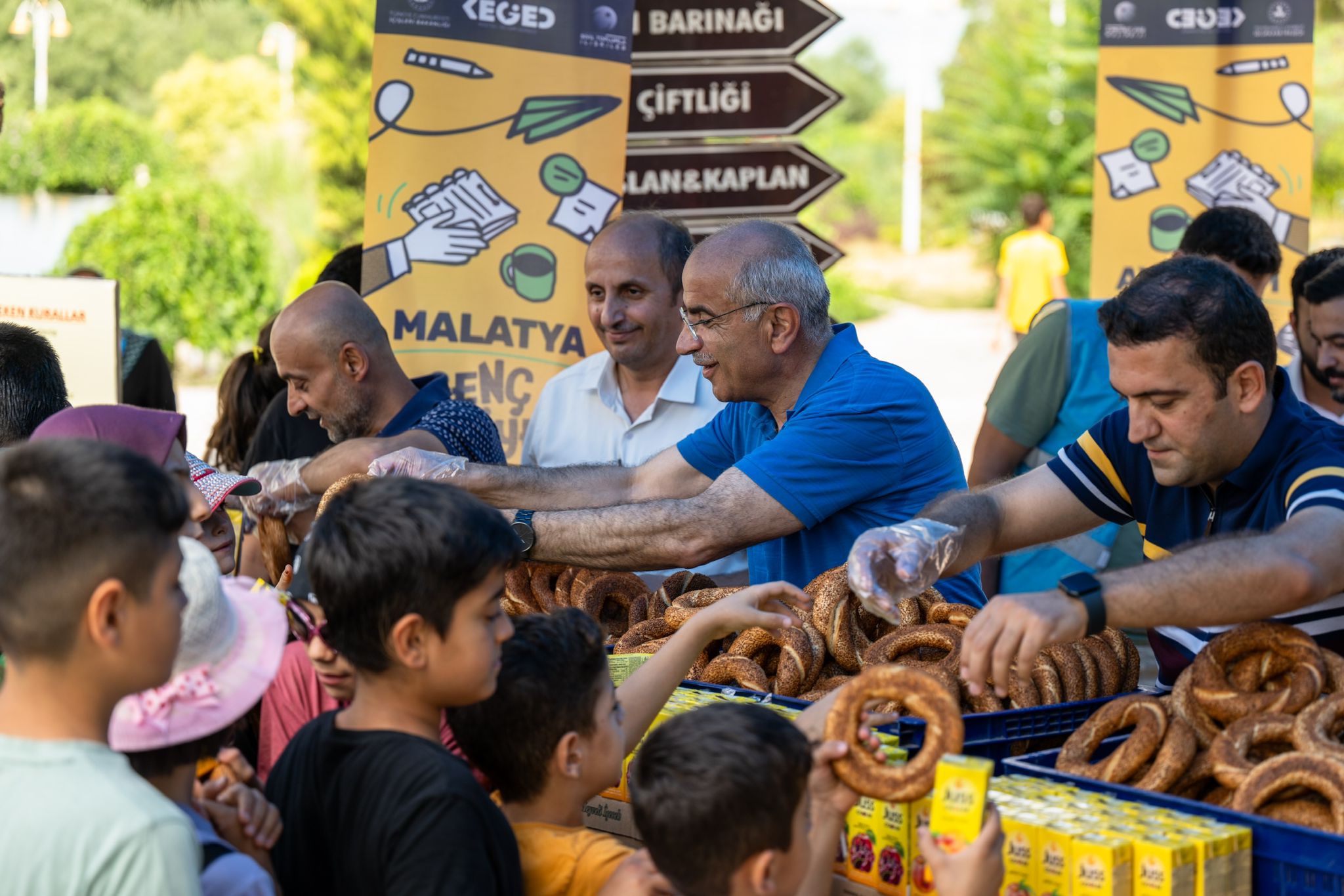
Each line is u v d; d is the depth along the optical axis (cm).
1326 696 217
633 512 311
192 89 1836
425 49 470
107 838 152
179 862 154
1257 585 210
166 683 168
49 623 157
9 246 1516
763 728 172
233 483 298
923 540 250
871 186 2481
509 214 479
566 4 477
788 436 315
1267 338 238
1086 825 190
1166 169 563
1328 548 214
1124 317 237
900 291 2194
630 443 426
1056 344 434
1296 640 224
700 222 567
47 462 160
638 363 418
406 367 475
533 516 317
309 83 1848
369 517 183
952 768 171
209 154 1788
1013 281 1370
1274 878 187
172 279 1432
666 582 347
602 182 484
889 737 220
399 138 471
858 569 243
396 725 188
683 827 169
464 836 174
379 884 176
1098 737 231
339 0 1822
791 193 568
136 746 178
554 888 189
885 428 317
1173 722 224
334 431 391
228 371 527
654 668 235
